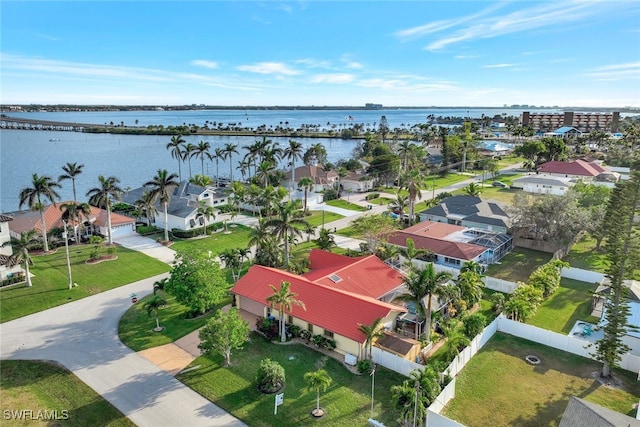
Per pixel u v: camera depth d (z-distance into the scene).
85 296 50.06
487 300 48.56
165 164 172.88
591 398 31.50
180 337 40.97
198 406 31.14
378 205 97.38
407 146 115.75
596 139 182.00
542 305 46.81
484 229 69.69
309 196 97.69
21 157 183.50
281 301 38.47
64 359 37.28
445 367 33.75
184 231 73.88
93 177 142.00
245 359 37.12
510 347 38.72
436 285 37.84
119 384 33.75
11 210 99.25
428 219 78.25
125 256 63.53
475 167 142.62
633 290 42.78
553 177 106.06
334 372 35.12
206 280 42.59
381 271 48.72
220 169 165.25
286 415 30.09
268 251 54.53
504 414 29.95
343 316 38.53
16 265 55.03
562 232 60.34
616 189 45.44
